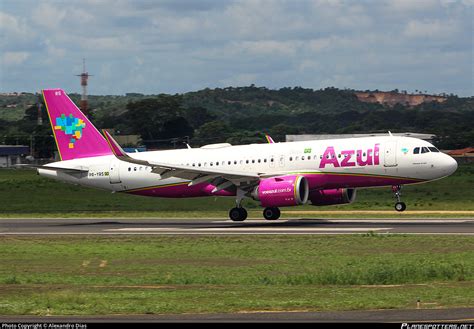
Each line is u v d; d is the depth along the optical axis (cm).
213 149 17275
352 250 11394
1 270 10125
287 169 16212
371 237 12825
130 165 17662
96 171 17938
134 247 12350
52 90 18275
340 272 8912
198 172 15988
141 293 7781
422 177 15512
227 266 10119
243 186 16325
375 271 8750
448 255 10581
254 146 16925
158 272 9688
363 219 16738
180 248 12119
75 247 12525
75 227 16438
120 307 6950
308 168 16025
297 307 6875
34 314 6719
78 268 10181
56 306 7031
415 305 6844
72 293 7862
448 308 6694
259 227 15450
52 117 18338
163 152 17738
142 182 17600
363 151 15725
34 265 10556
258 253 11319
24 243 13362
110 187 17962
